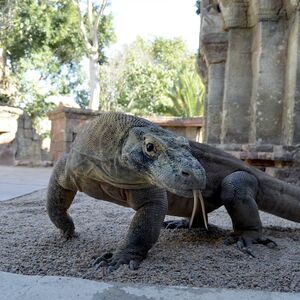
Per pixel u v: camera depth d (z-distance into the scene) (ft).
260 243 2.86
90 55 18.89
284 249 2.80
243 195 2.93
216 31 7.64
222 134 7.01
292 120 5.52
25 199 5.28
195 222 3.37
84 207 4.71
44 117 20.66
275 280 2.13
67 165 2.53
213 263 2.40
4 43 19.43
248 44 6.73
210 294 1.86
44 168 12.28
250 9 6.56
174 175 1.95
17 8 19.02
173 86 25.96
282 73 6.06
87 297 1.81
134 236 2.39
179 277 2.13
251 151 5.89
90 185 2.51
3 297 1.78
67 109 12.19
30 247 2.69
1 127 12.88
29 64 19.97
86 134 2.42
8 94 18.40
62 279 1.99
